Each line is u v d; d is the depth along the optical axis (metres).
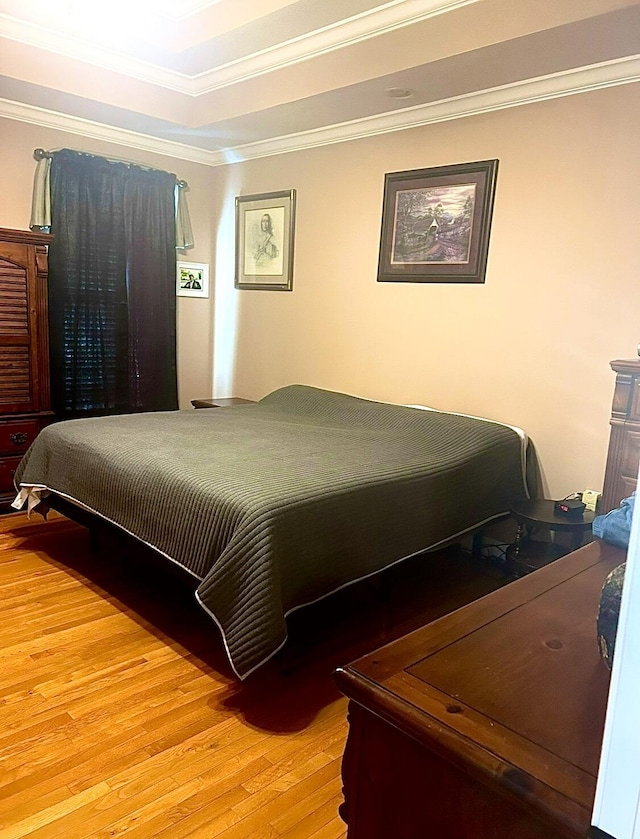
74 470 2.72
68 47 3.26
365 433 3.04
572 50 2.46
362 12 2.72
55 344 3.88
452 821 0.77
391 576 2.69
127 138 4.07
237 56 3.30
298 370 4.24
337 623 2.51
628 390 2.12
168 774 1.65
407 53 2.70
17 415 3.51
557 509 2.66
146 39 3.23
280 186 4.18
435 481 2.48
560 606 1.12
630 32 2.28
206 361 4.88
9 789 1.57
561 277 2.89
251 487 2.07
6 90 3.33
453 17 2.52
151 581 2.81
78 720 1.85
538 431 3.05
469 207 3.18
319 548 2.04
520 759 0.71
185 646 2.29
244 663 1.81
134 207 4.11
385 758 0.84
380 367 3.72
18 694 1.96
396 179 3.48
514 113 2.96
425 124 3.31
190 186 4.55
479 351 3.24
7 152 3.63
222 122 3.71
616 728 0.55
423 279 3.42
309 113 3.44
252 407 3.72
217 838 1.46
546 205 2.90
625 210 2.66
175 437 2.79
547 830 0.67
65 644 2.26
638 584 0.52
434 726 0.76
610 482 2.20
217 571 1.93
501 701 0.82
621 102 2.62
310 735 1.83
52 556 3.04
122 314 4.16
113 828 1.47
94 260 3.98
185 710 1.92
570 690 0.86
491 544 3.26
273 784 1.64
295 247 4.14
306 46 3.04
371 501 2.21
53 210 3.79
